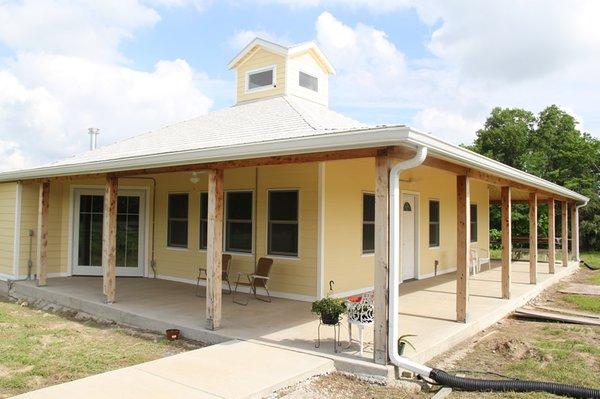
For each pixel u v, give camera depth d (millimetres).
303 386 4883
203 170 7121
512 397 4797
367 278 10086
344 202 9484
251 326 6953
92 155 11961
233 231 10289
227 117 11266
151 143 10977
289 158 6129
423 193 12672
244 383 4621
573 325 8180
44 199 10539
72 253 12086
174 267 11648
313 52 12953
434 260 13250
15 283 10922
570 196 15016
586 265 18078
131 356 6047
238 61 13195
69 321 8320
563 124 30969
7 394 4695
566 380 5324
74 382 4602
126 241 12188
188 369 5031
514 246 23875
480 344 6832
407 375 5305
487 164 7133
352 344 5996
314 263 8906
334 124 9742
